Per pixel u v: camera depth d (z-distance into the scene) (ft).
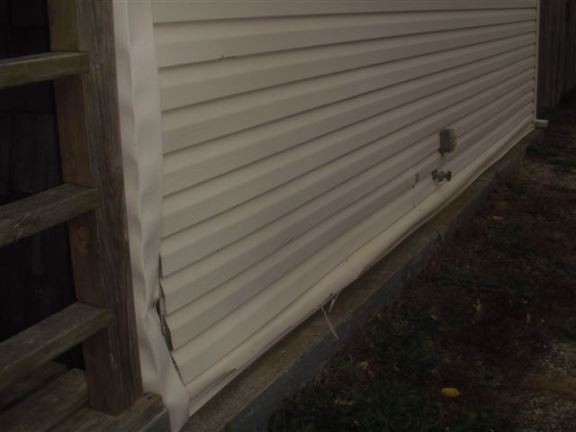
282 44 10.89
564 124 34.12
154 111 8.38
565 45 38.70
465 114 20.13
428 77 17.01
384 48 14.35
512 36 24.21
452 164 19.51
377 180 14.79
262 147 10.73
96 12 7.62
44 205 7.36
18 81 6.89
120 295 8.36
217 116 9.72
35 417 8.36
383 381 12.73
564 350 14.19
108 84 7.86
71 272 9.32
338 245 13.50
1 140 9.34
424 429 11.29
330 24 12.20
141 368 8.98
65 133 7.82
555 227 20.53
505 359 13.79
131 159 8.25
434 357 13.50
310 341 12.28
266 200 11.12
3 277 10.00
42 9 8.63
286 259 11.80
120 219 8.21
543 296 16.10
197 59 9.22
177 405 9.34
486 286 16.49
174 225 9.19
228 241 10.24
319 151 12.34
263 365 11.53
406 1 14.99
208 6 9.29
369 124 14.16
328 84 12.42
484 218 21.01
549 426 11.92
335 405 11.61
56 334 7.63
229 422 10.11
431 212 17.97
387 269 15.47
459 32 18.78
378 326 14.42
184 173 9.25
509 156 25.35
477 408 12.16
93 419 8.50
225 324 10.50
